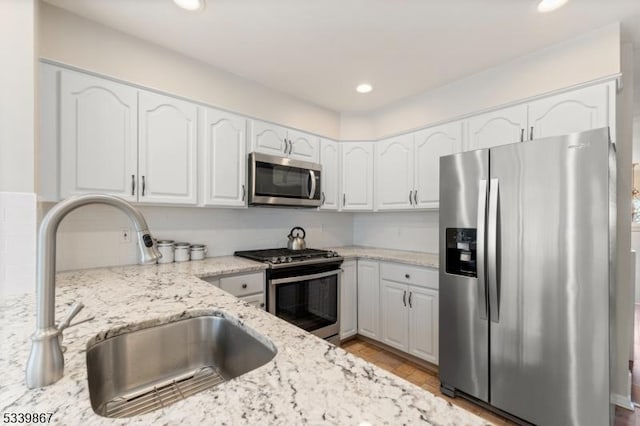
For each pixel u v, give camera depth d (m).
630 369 2.31
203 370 1.07
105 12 1.69
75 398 0.56
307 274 2.43
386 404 0.53
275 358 0.71
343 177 3.20
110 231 2.03
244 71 2.38
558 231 1.53
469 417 0.50
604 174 1.40
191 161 2.13
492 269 1.73
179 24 1.81
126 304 1.15
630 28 1.83
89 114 1.72
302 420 0.49
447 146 2.57
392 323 2.60
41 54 1.59
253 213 2.82
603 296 1.41
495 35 1.90
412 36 1.92
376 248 3.40
